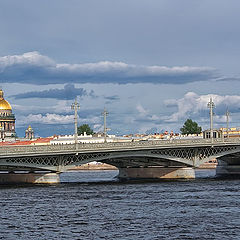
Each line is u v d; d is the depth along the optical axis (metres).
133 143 155.75
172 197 113.88
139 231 75.75
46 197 115.06
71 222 83.31
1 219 86.50
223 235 72.81
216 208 96.25
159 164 179.38
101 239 71.25
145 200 108.81
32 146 135.88
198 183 153.00
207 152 180.00
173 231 75.50
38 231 76.69
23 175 152.38
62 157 145.88
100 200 109.38
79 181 176.38
